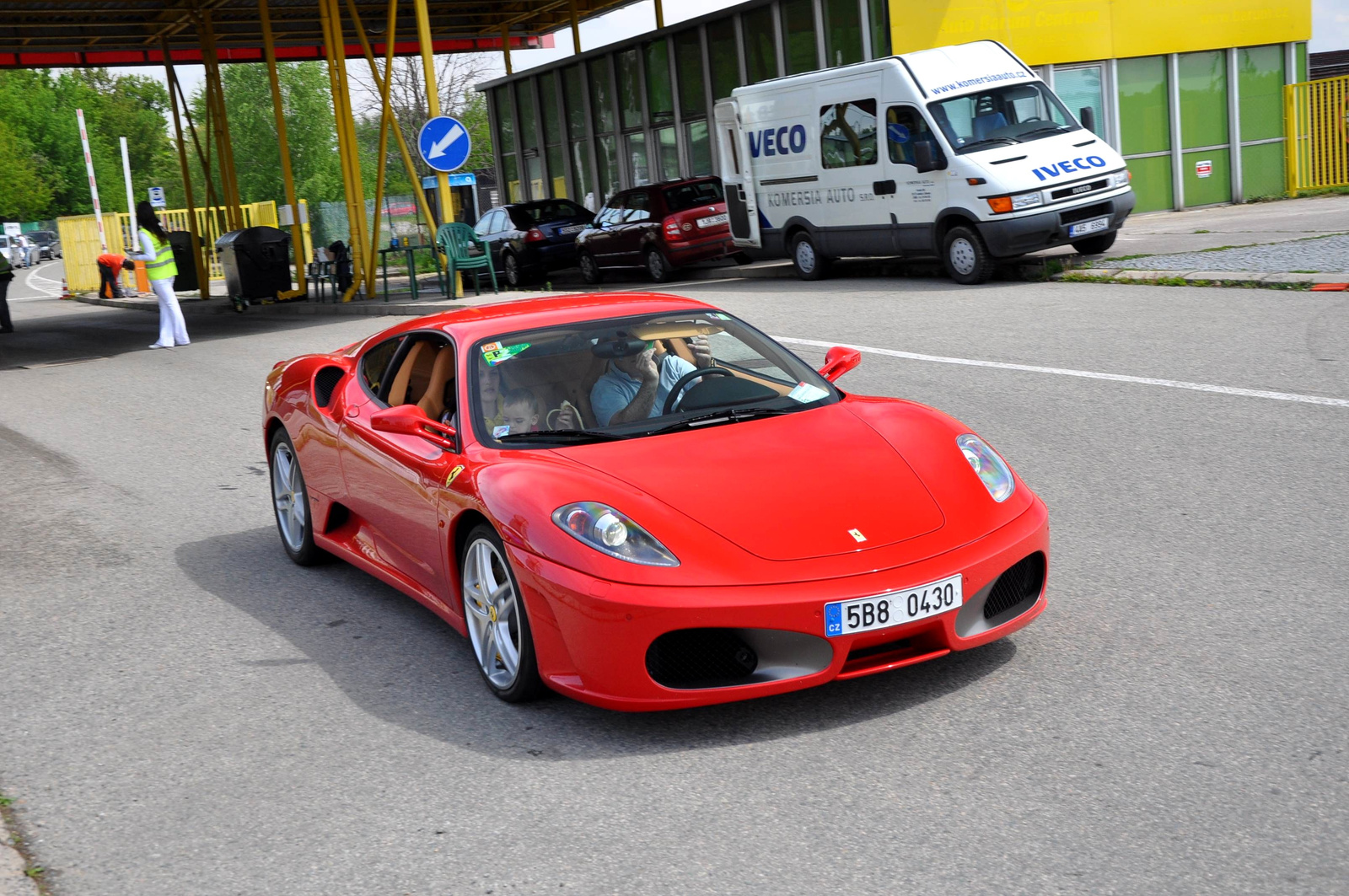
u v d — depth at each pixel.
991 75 15.20
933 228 15.06
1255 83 23.12
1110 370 8.74
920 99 14.97
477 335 4.82
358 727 3.98
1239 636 4.12
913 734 3.58
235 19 27.77
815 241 17.14
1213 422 7.09
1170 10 22.12
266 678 4.52
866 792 3.25
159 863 3.19
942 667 4.07
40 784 3.74
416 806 3.39
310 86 75.00
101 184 110.44
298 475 5.92
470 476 4.17
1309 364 8.25
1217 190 23.20
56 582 6.04
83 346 19.14
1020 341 10.27
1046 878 2.76
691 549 3.63
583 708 3.99
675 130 26.27
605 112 28.72
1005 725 3.59
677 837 3.10
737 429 4.31
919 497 3.90
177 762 3.83
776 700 3.91
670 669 3.67
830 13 21.61
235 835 3.31
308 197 75.56
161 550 6.50
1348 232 14.96
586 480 3.93
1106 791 3.14
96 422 11.11
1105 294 12.42
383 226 44.47
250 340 17.45
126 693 4.48
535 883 2.93
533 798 3.38
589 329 4.82
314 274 23.77
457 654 4.62
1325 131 23.52
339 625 5.07
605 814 3.25
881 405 4.58
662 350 4.71
